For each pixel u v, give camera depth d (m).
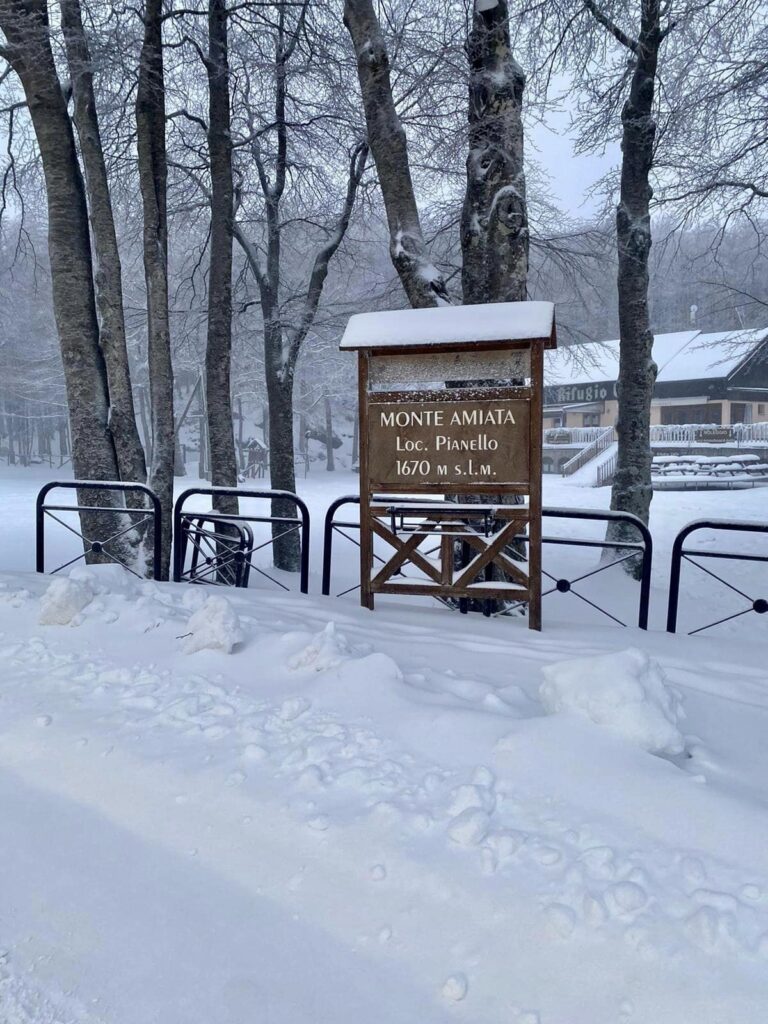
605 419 38.66
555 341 4.38
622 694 2.57
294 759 2.61
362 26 5.80
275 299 12.47
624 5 9.16
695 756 2.56
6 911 1.97
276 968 1.75
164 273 7.71
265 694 3.21
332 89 10.60
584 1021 1.54
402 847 2.10
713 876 1.89
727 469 25.42
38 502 6.11
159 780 2.53
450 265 12.09
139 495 7.10
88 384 6.88
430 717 2.79
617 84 10.33
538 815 2.19
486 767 2.45
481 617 4.64
